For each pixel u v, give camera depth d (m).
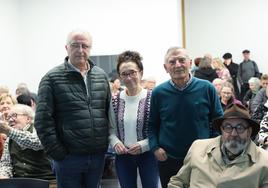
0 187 2.25
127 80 2.79
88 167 2.59
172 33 8.84
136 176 2.87
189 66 2.64
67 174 2.58
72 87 2.52
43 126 2.49
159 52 8.88
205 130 2.62
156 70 8.89
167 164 2.67
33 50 9.12
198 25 10.47
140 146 2.72
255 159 2.13
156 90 2.71
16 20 8.85
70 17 9.06
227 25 10.41
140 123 2.78
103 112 2.64
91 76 2.61
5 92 5.70
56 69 2.56
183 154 2.62
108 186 4.34
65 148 2.53
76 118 2.50
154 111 2.72
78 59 2.54
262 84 6.60
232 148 2.15
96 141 2.56
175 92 2.63
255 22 10.33
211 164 2.24
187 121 2.60
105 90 2.67
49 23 9.07
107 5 8.99
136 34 8.94
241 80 9.91
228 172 2.15
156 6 8.86
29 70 9.14
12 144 3.10
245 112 2.15
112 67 8.99
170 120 2.64
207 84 2.64
